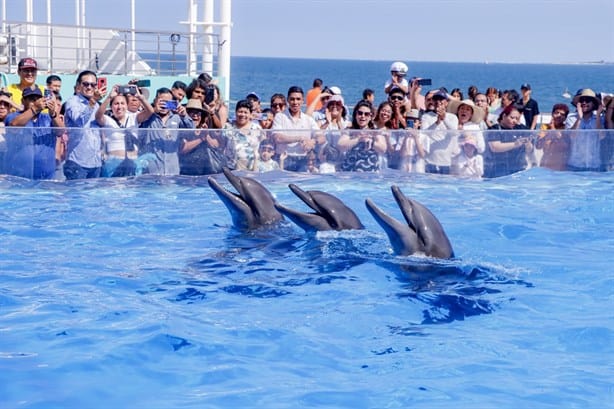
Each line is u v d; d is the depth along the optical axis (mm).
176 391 4047
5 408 3781
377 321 5211
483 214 8828
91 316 5164
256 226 7238
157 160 10039
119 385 4098
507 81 131250
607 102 12211
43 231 7617
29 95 9977
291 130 10336
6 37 15594
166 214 8414
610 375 4340
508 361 4543
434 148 10734
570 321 5289
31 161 9719
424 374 4328
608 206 9414
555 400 3998
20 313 5211
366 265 6227
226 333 4918
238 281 6016
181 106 10844
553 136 11031
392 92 11672
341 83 102062
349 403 3928
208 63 17391
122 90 11367
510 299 5730
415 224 6285
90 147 9867
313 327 5074
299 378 4250
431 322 5238
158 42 16609
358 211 8742
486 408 3881
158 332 4855
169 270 6301
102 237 7422
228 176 7320
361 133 10555
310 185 10047
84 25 17109
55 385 4062
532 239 7816
